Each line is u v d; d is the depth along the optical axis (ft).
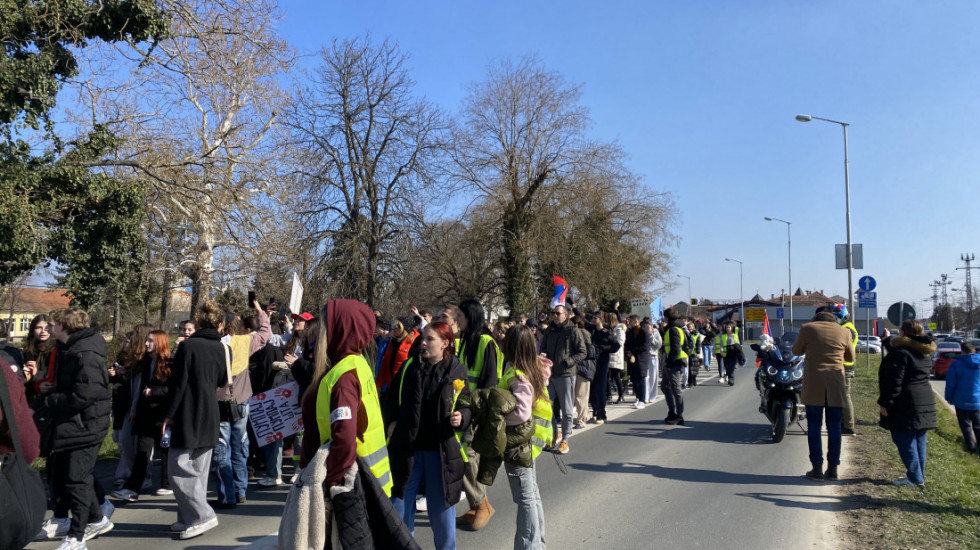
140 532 19.35
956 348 97.25
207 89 54.34
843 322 34.76
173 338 83.15
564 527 19.31
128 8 45.98
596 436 34.63
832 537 18.03
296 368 22.58
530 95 94.38
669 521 19.76
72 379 17.02
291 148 82.43
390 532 11.31
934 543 17.22
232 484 21.93
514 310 93.40
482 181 94.58
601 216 96.17
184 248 81.92
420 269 93.25
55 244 49.83
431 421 15.65
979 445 33.12
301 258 80.48
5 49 43.80
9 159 45.50
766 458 28.76
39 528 11.93
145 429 22.44
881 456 28.12
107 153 53.67
